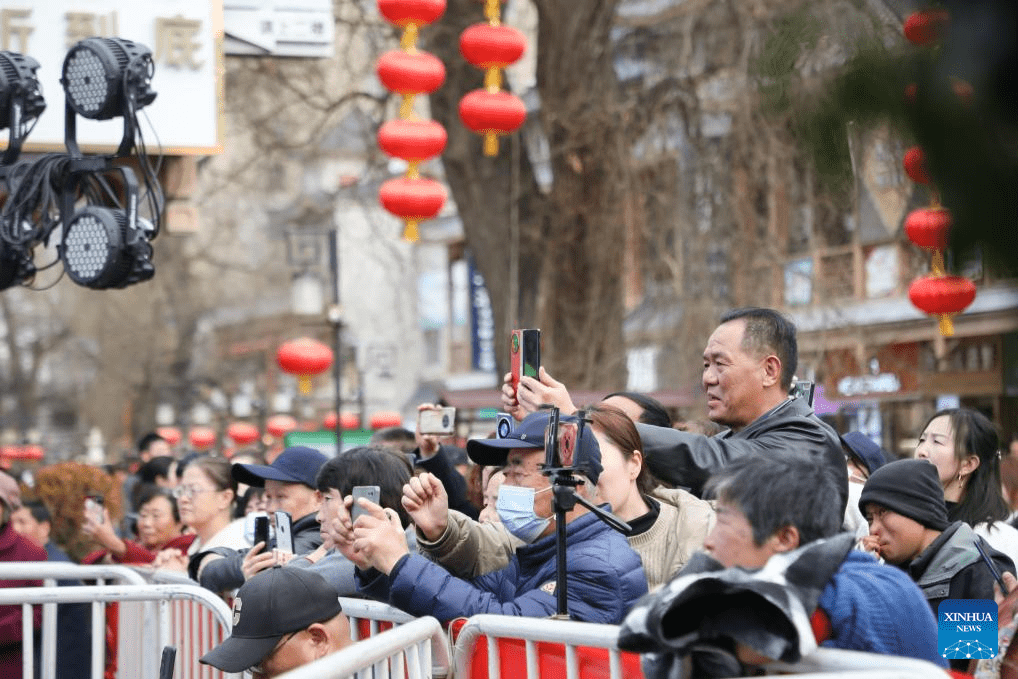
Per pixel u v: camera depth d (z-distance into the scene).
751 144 22.94
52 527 16.27
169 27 14.67
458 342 71.44
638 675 4.27
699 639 3.73
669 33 25.78
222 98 14.88
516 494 5.91
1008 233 2.22
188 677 8.31
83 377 83.19
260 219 60.75
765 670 3.78
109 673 11.09
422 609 5.63
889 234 25.42
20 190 12.10
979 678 6.38
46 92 14.25
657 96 25.16
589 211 25.08
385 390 74.19
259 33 16.44
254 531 7.98
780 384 7.25
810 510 3.97
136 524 15.45
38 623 9.70
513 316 25.56
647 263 27.86
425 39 25.27
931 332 27.30
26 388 76.12
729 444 6.87
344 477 7.32
